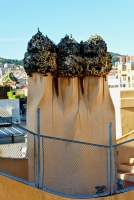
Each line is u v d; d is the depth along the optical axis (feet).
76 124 42.47
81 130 42.91
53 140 41.55
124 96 64.28
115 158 44.21
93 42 43.70
